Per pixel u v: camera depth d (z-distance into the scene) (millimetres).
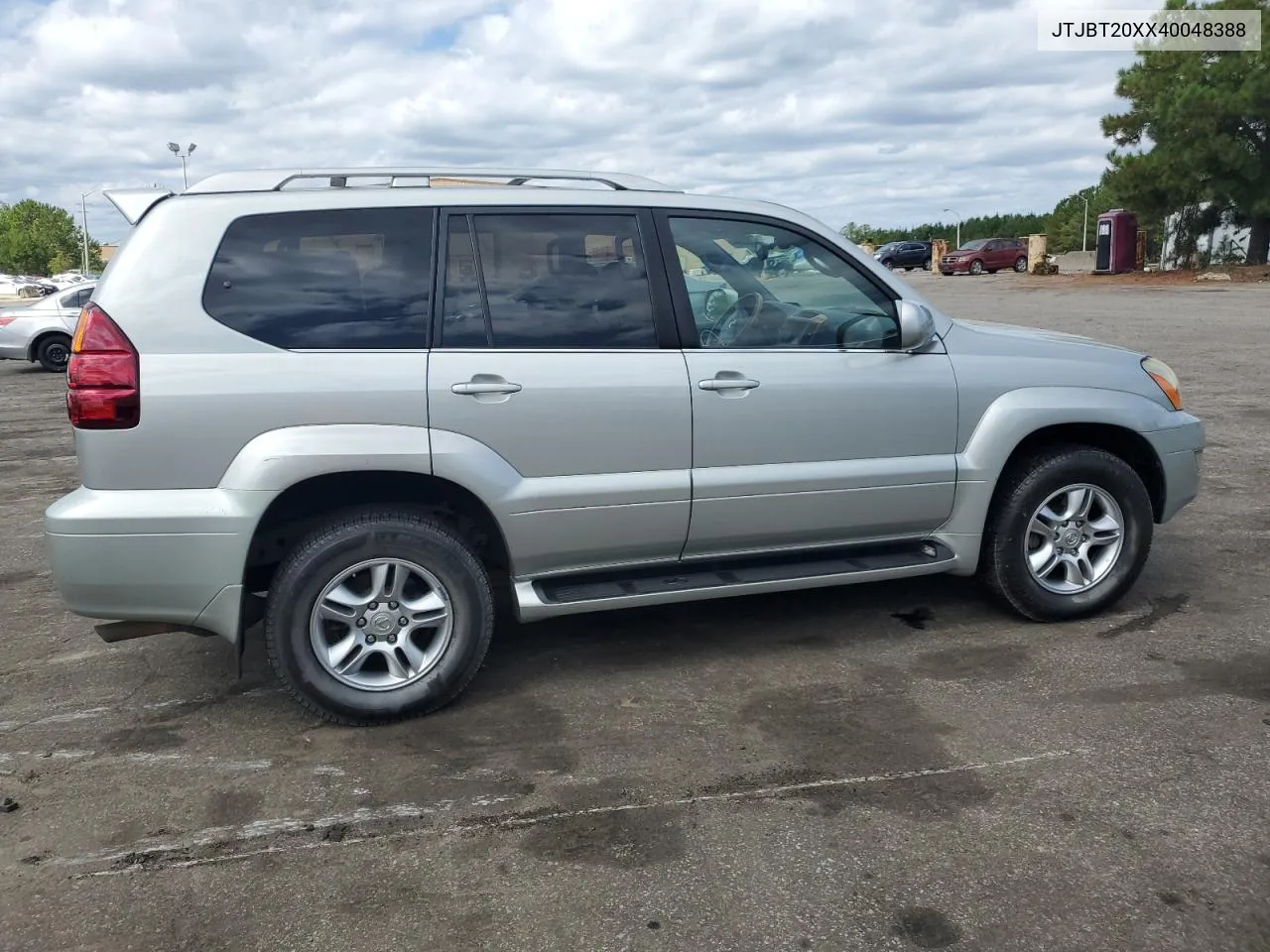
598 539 4066
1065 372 4707
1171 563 5609
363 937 2699
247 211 3756
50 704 4137
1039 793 3303
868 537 4520
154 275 3631
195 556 3629
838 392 4301
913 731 3758
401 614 3883
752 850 3041
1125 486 4719
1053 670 4258
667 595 4137
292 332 3709
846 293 4453
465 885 2910
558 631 4848
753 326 4297
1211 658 4340
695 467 4133
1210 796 3258
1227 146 28984
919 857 2984
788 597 5250
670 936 2674
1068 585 4777
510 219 3990
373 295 3814
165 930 2740
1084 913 2715
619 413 3992
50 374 17406
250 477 3613
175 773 3566
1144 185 31922
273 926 2750
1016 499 4605
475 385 3803
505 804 3330
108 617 3693
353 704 3830
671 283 4145
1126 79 32406
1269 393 11141
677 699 4082
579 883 2906
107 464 3576
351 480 3863
